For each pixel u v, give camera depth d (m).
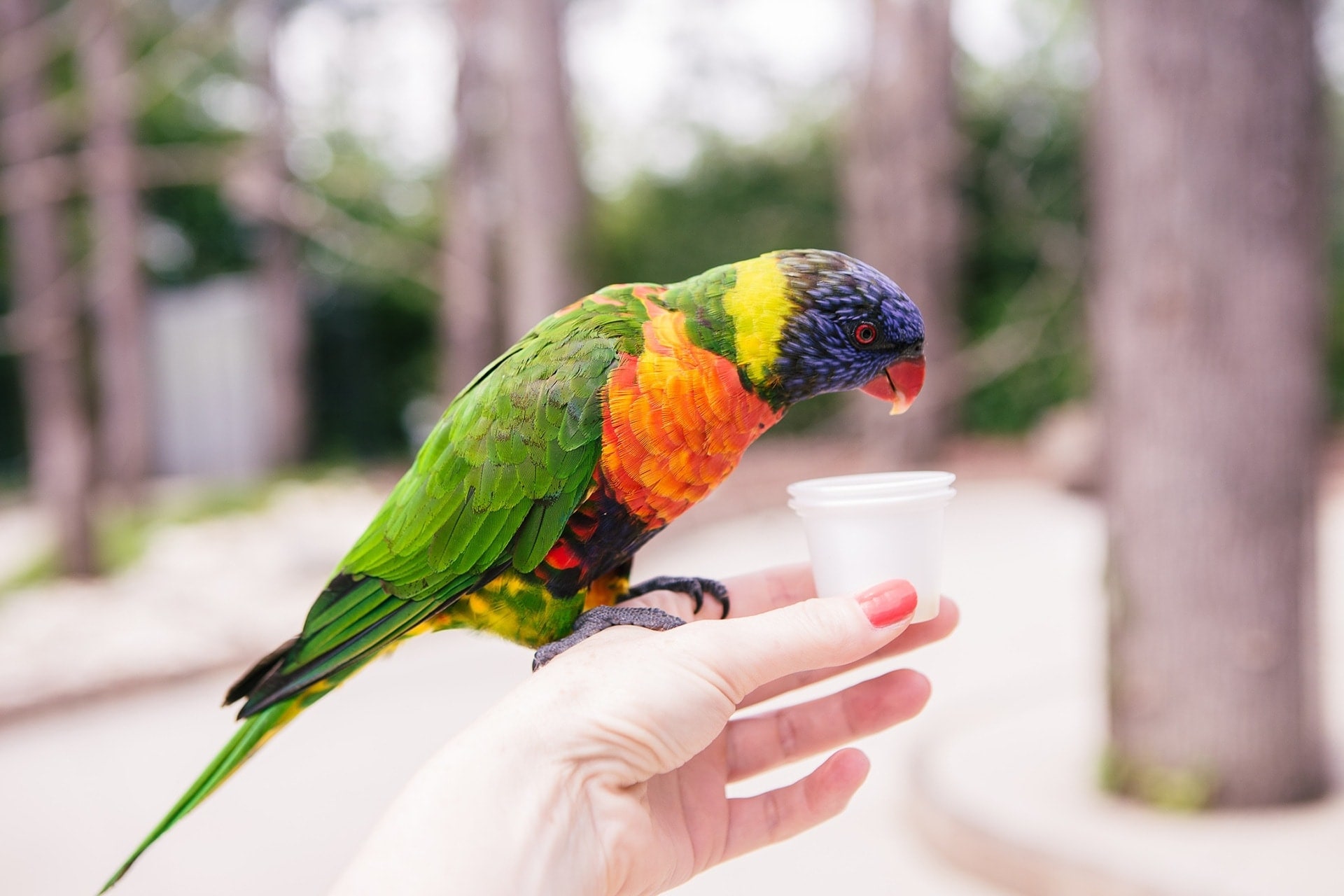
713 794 0.46
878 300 0.46
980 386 2.94
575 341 0.45
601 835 0.40
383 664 1.26
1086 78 2.54
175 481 3.15
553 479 0.44
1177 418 0.77
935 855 0.75
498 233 2.52
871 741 0.95
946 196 2.60
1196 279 0.75
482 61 2.42
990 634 1.26
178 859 0.78
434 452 0.47
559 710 0.41
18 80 1.76
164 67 2.52
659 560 1.79
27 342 1.72
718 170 3.26
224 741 1.04
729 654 0.41
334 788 0.89
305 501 2.56
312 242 3.31
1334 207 2.80
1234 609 0.76
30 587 1.72
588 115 3.19
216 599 1.62
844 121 2.96
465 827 0.38
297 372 3.27
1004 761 0.86
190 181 2.92
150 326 3.22
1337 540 1.65
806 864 0.73
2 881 0.76
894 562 0.41
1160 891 0.64
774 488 2.39
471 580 0.46
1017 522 1.95
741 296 0.45
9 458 3.37
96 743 1.06
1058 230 2.84
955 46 2.65
